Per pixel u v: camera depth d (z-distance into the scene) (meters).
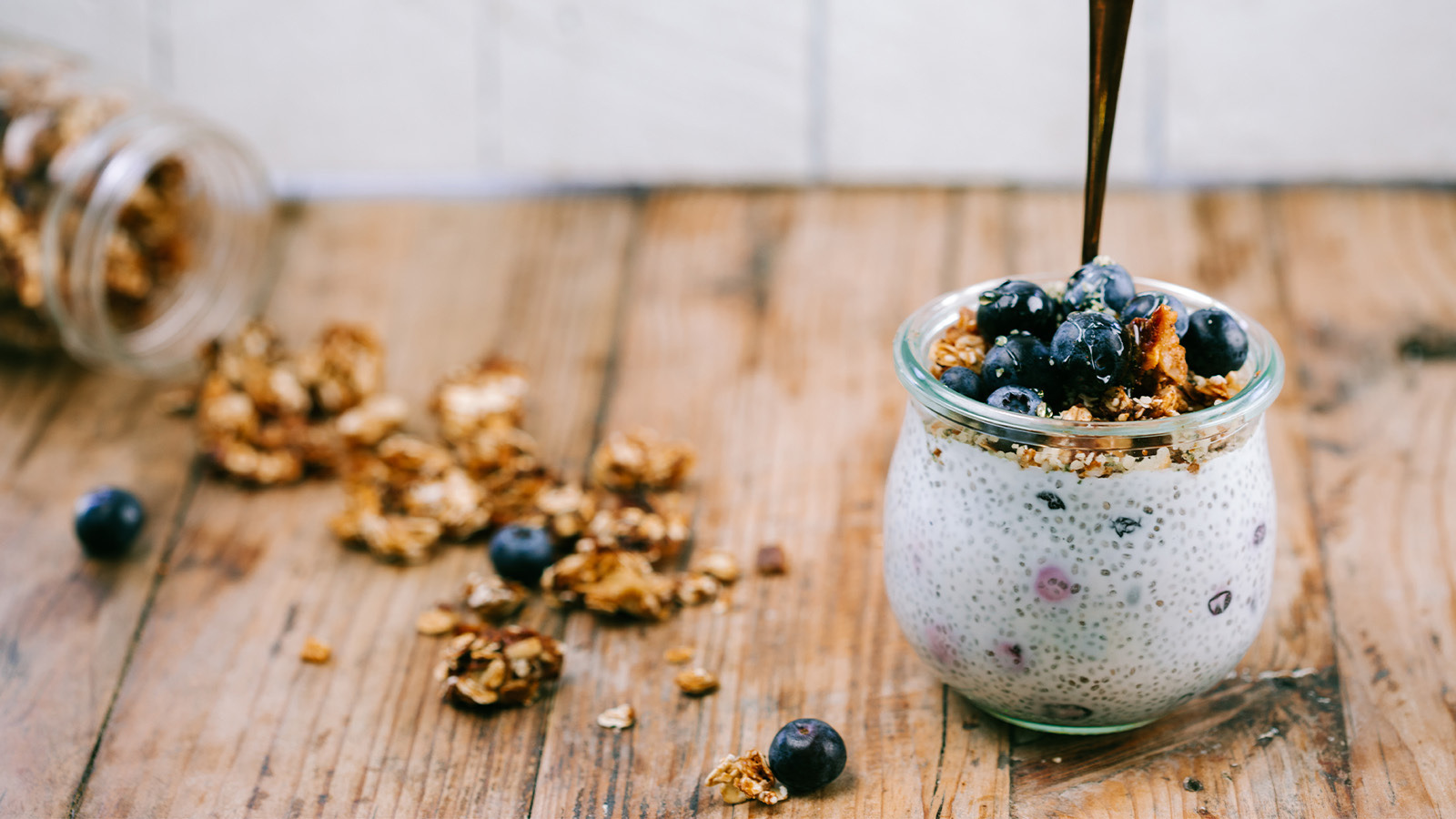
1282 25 0.76
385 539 0.62
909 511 0.55
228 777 0.56
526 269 0.74
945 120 0.78
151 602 0.61
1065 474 0.52
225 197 0.74
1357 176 0.77
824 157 0.79
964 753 0.56
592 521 0.63
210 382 0.68
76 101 0.70
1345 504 0.62
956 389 0.53
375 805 0.55
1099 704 0.54
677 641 0.59
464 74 0.79
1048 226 0.75
